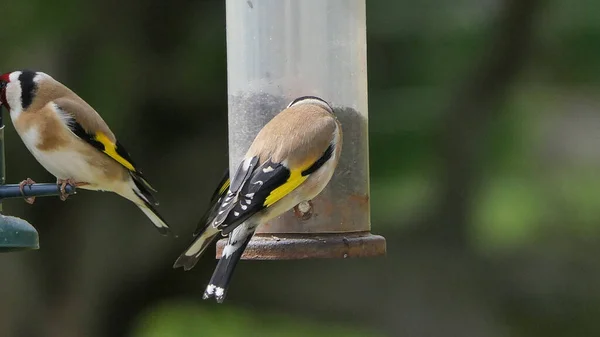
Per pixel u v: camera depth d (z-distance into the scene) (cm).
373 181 1407
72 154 1008
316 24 930
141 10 1273
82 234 1351
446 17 1405
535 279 1527
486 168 1432
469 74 1409
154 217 1052
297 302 1445
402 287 1438
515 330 1491
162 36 1296
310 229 898
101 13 1251
